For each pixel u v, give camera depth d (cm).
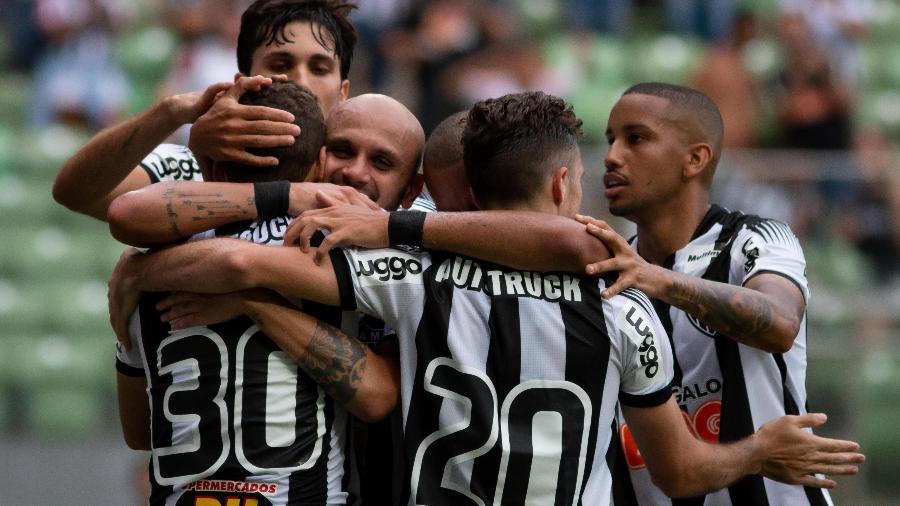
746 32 3375
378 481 1045
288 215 1012
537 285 991
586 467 987
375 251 995
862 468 2308
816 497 1192
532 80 3341
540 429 977
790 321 1091
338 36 1282
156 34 3672
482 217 986
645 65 3675
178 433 992
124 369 1097
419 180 1107
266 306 979
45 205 2956
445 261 999
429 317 987
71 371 2669
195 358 995
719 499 1198
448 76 3306
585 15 3853
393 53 3359
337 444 1018
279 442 982
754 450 1070
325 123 1075
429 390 982
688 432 1037
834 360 2362
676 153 1191
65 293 2834
